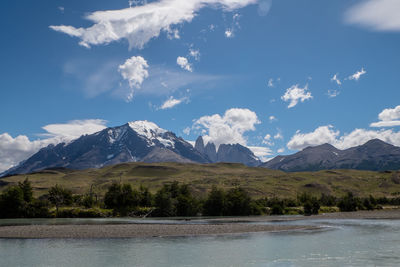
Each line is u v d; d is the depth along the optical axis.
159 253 58.16
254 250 61.34
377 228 105.50
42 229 99.38
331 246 66.25
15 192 188.75
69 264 49.28
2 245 68.00
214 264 49.25
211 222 137.88
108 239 77.81
